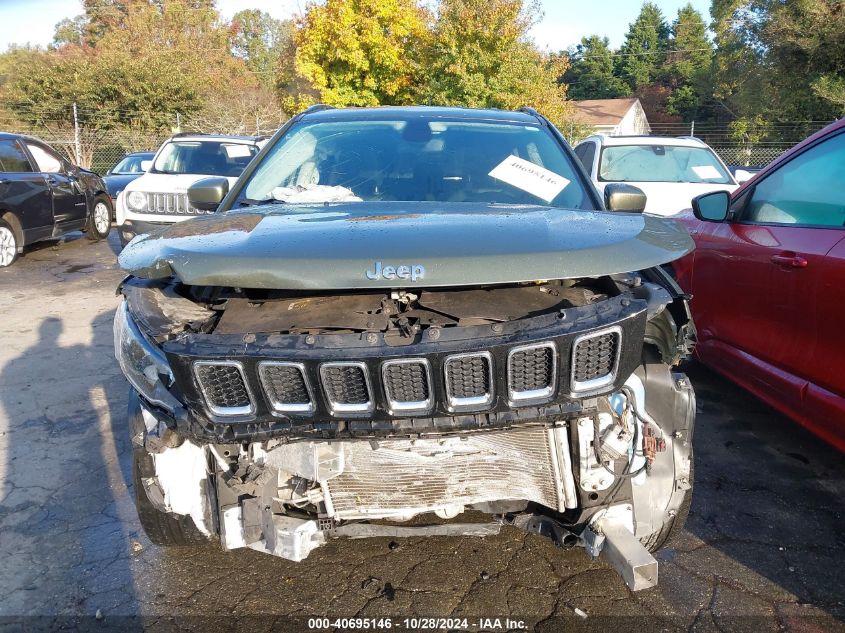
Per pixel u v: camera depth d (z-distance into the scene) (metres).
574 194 3.06
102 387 4.92
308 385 1.89
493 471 2.20
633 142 8.37
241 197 3.13
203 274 1.98
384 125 3.54
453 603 2.55
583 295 2.25
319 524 2.25
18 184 9.67
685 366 5.07
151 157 14.85
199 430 1.99
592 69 67.12
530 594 2.60
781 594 2.60
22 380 5.06
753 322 3.70
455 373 1.91
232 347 1.90
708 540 2.96
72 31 53.38
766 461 3.71
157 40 43.38
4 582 2.71
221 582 2.70
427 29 23.89
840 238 3.07
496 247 2.05
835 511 3.21
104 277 9.10
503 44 22.05
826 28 24.38
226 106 29.55
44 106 26.56
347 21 23.55
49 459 3.79
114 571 2.78
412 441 2.13
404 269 1.93
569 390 1.95
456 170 3.17
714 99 43.28
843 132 3.43
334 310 2.15
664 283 2.35
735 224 4.03
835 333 3.02
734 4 29.91
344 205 2.75
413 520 2.51
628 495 2.26
